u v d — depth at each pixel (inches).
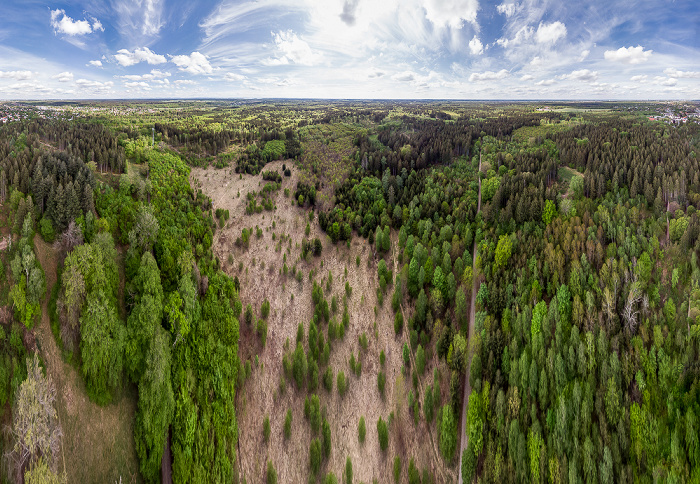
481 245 4136.3
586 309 3097.9
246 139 7746.1
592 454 2361.0
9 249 2748.5
